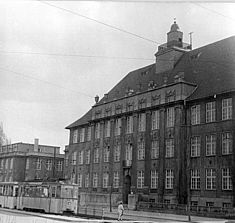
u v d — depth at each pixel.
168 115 50.59
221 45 52.06
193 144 46.94
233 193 41.19
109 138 60.53
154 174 51.00
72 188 41.81
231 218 37.78
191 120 47.75
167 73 56.59
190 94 49.22
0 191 51.31
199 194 44.91
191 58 55.22
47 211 41.62
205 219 37.56
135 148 54.81
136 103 55.94
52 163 75.06
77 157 69.44
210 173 44.28
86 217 38.44
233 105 43.03
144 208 47.97
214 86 46.34
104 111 62.53
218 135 44.09
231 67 47.09
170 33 58.94
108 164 59.78
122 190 55.81
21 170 69.81
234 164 41.69
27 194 45.72
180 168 47.12
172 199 47.25
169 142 49.72
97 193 60.84
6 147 68.69
